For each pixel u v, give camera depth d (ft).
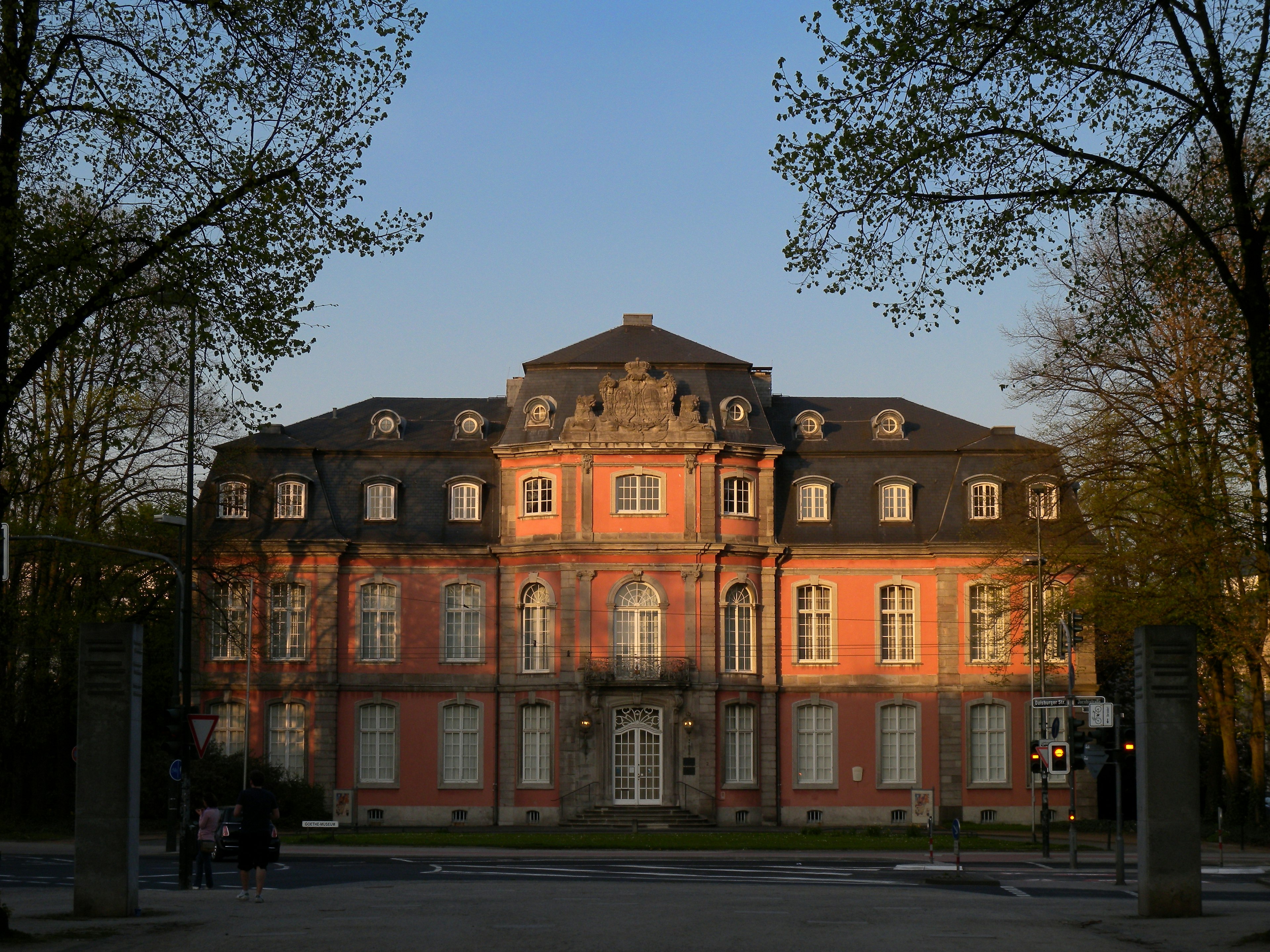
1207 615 148.77
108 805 77.20
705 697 200.85
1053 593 175.73
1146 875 76.28
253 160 77.92
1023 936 66.28
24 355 78.59
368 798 205.77
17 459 121.60
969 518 208.23
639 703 200.03
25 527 166.09
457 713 207.72
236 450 195.21
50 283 74.64
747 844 156.87
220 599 204.44
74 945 63.21
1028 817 203.72
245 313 78.07
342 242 79.77
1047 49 75.00
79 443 169.68
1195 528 141.38
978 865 136.87
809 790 205.36
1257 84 72.84
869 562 208.64
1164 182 83.61
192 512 130.72
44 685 178.91
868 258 78.69
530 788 203.51
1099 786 217.77
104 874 76.74
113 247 76.07
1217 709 183.52
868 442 215.72
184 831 106.63
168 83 76.79
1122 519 152.46
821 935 66.03
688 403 204.44
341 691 207.10
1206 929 68.69
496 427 218.79
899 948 61.11
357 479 212.64
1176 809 76.13
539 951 59.16
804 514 210.79
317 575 207.92
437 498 212.02
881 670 207.21
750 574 206.08
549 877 116.37
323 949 60.13
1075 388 149.59
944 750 205.05
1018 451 192.44
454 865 132.05
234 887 107.65
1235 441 127.54
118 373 137.69
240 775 192.13
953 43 75.00
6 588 170.91
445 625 208.74
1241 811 175.42
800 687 206.90
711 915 77.10
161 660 191.01
